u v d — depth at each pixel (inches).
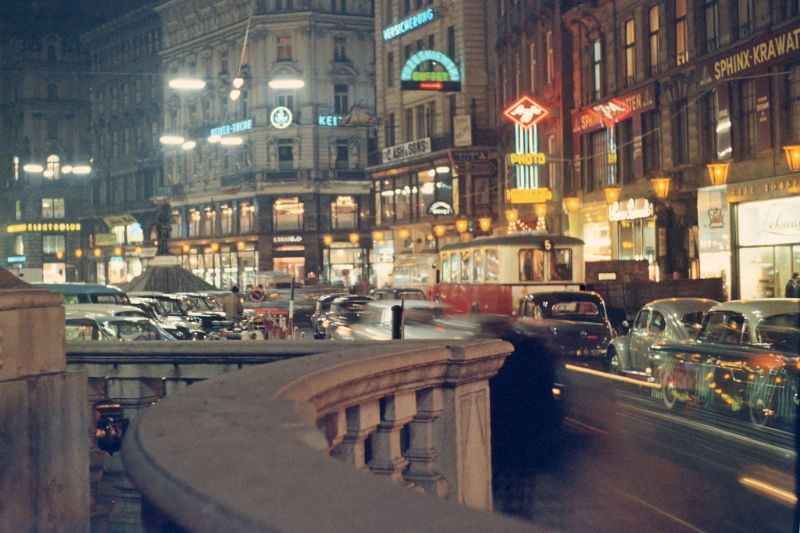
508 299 1269.7
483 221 2394.2
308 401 189.0
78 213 4805.6
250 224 3708.2
